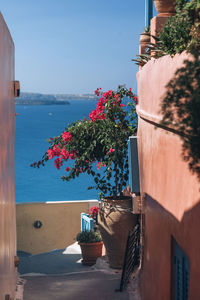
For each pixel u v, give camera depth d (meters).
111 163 11.43
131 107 11.59
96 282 9.50
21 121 185.38
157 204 6.12
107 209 10.33
